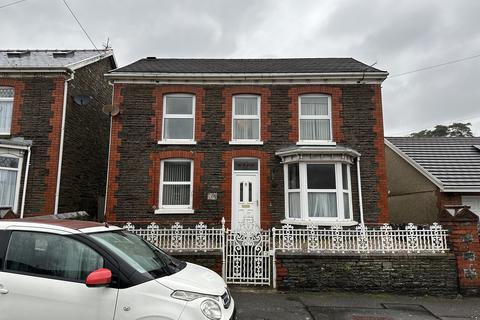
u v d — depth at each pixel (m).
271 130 12.65
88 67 14.70
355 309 6.81
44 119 12.52
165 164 12.66
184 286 3.92
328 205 11.81
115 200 12.09
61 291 3.77
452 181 13.54
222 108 12.77
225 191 12.21
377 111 12.56
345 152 11.72
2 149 11.95
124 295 3.71
